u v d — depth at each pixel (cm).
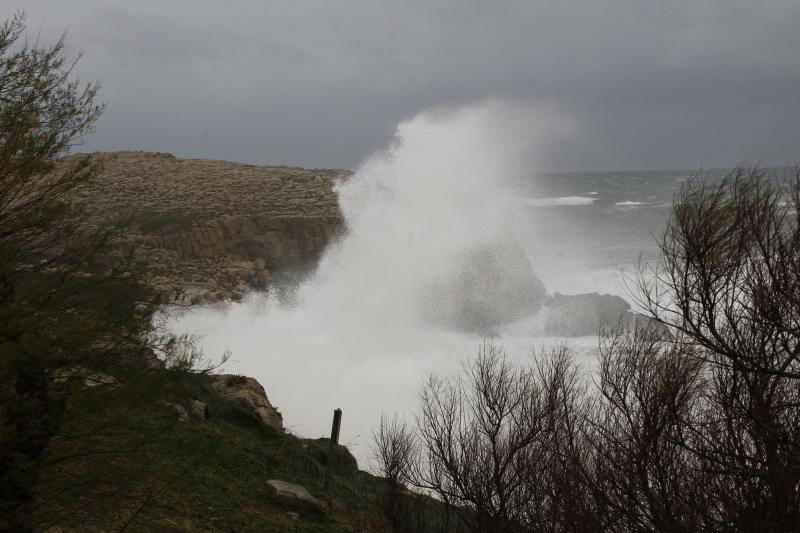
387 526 1066
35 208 635
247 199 4997
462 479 963
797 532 600
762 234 643
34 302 607
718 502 674
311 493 1184
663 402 717
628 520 706
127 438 718
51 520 652
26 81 650
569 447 835
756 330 657
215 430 1294
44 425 593
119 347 641
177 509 952
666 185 15912
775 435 621
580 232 8025
